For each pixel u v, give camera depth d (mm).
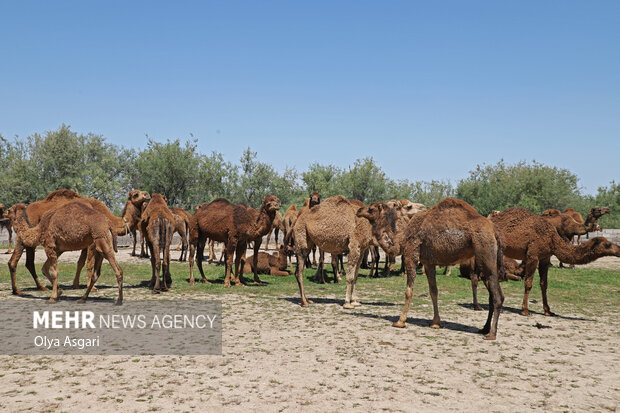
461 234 7391
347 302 9727
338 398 4742
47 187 39906
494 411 4469
